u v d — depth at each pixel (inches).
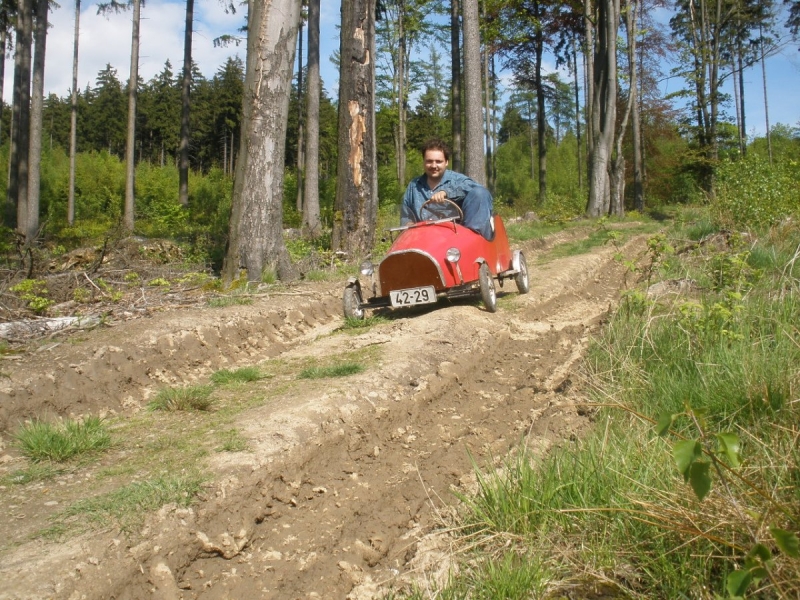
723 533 131.8
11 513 152.0
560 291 440.8
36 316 341.1
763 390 189.2
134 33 1021.2
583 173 2471.7
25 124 1085.1
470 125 694.5
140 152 3142.2
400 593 137.3
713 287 329.1
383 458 196.4
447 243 335.9
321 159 2576.3
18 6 1117.7
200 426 203.8
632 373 236.4
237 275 428.8
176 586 134.1
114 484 165.0
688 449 101.3
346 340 307.1
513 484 160.9
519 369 279.7
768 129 1847.9
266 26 423.8
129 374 256.2
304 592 136.7
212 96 2896.2
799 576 113.7
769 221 505.7
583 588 133.5
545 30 1505.9
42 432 191.5
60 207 1464.1
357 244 578.9
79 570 128.2
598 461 163.9
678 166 1493.6
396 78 1699.1
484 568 140.9
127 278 433.7
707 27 1515.7
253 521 156.5
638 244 729.6
